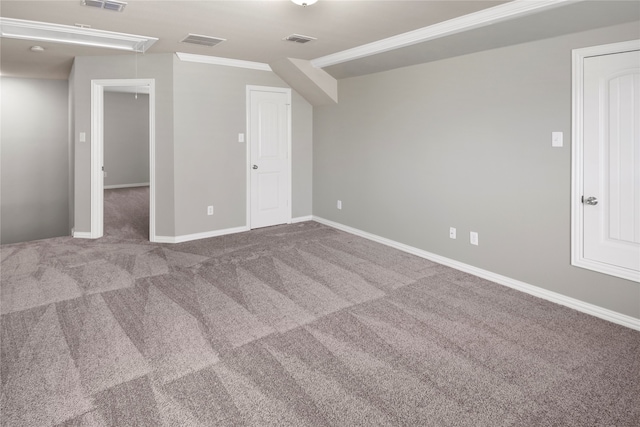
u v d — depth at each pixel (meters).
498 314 2.91
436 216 4.07
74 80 4.82
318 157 5.80
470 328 2.70
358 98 4.93
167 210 4.80
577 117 2.86
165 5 2.87
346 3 2.81
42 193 6.65
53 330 2.63
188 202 4.89
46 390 2.02
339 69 4.80
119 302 3.08
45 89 6.52
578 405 1.93
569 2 2.51
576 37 2.81
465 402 1.95
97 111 4.81
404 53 3.89
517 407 1.91
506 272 3.46
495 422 1.81
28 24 3.35
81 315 2.86
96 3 2.84
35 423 1.80
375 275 3.72
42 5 2.89
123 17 3.16
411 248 4.40
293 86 5.50
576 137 2.87
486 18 2.94
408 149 4.32
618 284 2.75
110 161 9.25
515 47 3.20
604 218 2.79
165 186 4.78
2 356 2.32
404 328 2.70
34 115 6.48
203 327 2.70
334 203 5.57
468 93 3.62
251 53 4.51
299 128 5.74
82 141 4.86
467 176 3.71
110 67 4.70
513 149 3.29
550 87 2.99
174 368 2.22
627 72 2.60
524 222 3.28
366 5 2.84
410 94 4.21
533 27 2.89
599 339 2.55
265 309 2.98
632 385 2.08
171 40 3.91
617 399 1.97
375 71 4.58
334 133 5.43
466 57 3.60
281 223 5.76
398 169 4.47
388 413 1.87
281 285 3.46
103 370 2.20
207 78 4.85
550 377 2.15
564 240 3.02
